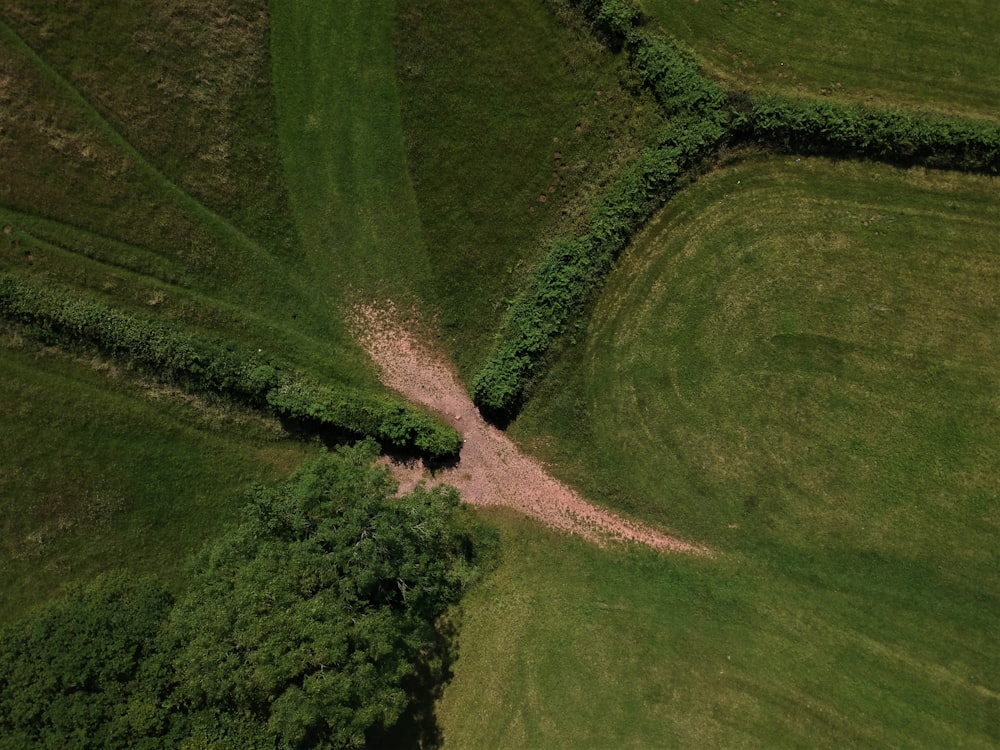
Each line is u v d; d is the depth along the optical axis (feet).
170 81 100.89
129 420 99.71
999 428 101.09
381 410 98.89
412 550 84.38
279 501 87.35
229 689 78.38
